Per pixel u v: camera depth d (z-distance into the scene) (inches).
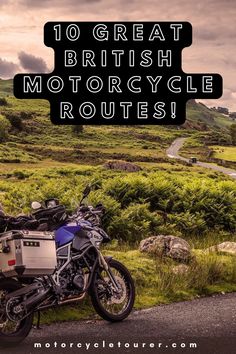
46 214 288.5
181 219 620.4
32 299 264.4
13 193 649.6
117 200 653.9
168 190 672.4
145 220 579.5
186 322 301.9
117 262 314.5
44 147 7440.9
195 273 387.2
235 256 454.6
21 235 263.1
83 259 293.4
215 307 337.4
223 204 668.1
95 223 309.6
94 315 317.1
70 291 284.8
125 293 312.2
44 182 763.4
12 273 261.4
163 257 415.2
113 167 3543.3
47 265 269.4
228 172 5930.1
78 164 6235.2
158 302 348.5
